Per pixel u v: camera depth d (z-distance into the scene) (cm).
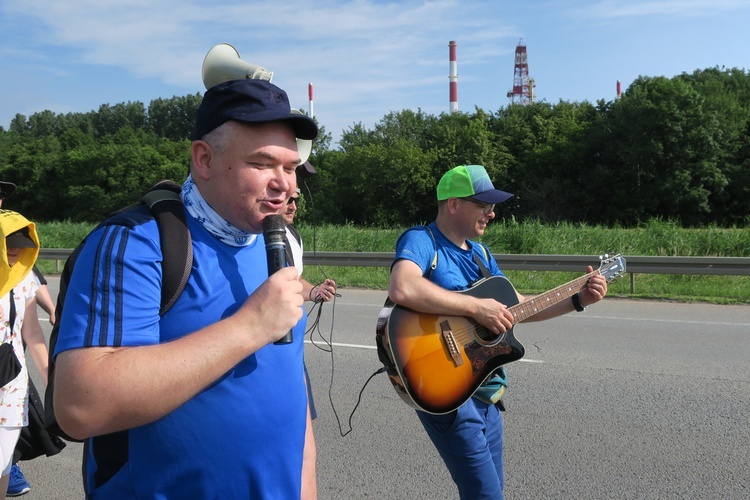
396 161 5553
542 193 5144
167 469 140
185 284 138
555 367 584
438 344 270
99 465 143
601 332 736
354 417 475
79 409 120
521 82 10919
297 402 157
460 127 5844
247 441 144
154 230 138
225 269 146
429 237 282
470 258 292
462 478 267
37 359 321
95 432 123
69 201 6041
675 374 554
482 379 273
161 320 138
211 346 126
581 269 1091
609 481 359
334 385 554
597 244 1411
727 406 469
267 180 143
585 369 577
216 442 141
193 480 141
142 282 131
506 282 293
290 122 146
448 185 281
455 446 266
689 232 1391
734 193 4844
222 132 141
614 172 4978
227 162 141
